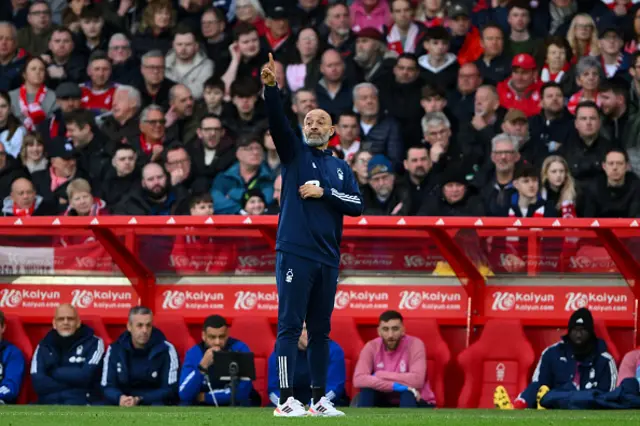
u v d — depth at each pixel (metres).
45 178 53.69
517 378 41.03
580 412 31.28
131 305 44.28
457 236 41.28
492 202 49.44
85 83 56.34
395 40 55.12
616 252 40.88
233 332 42.31
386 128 52.34
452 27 54.78
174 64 55.62
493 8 54.97
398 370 40.00
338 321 42.22
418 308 43.06
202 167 52.22
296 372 38.56
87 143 54.47
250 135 51.53
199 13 57.34
